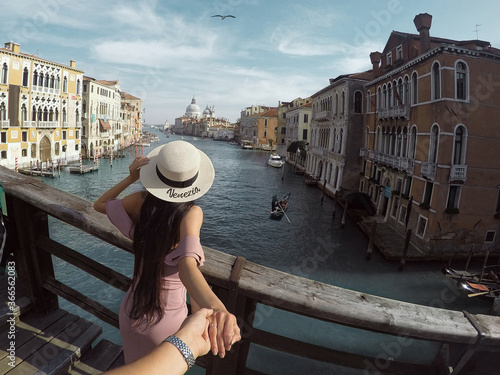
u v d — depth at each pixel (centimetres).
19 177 285
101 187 3850
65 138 4969
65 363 242
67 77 4834
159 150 146
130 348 140
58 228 2133
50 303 292
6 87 3791
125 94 10125
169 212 132
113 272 248
